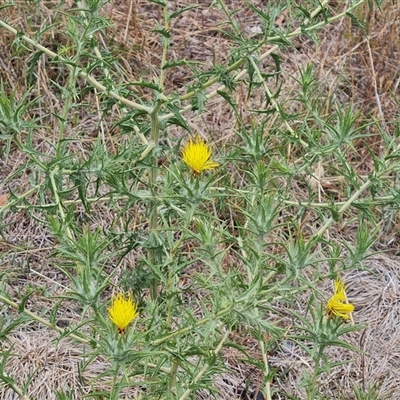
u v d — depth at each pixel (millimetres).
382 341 4863
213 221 4211
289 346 4762
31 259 5160
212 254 2846
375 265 5348
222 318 2939
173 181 3184
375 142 5879
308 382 3062
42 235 5277
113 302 2717
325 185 5543
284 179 5477
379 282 5234
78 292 2570
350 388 4551
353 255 3072
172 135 5832
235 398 4449
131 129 3521
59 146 3121
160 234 3482
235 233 5086
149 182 3457
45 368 4438
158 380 3273
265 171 3211
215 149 5680
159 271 3066
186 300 4781
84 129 5797
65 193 3117
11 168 5566
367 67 6383
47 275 5074
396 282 5234
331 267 3121
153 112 3328
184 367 2906
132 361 2609
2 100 2982
